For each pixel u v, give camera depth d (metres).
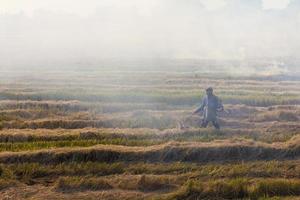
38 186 13.30
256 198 12.34
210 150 15.84
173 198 12.24
